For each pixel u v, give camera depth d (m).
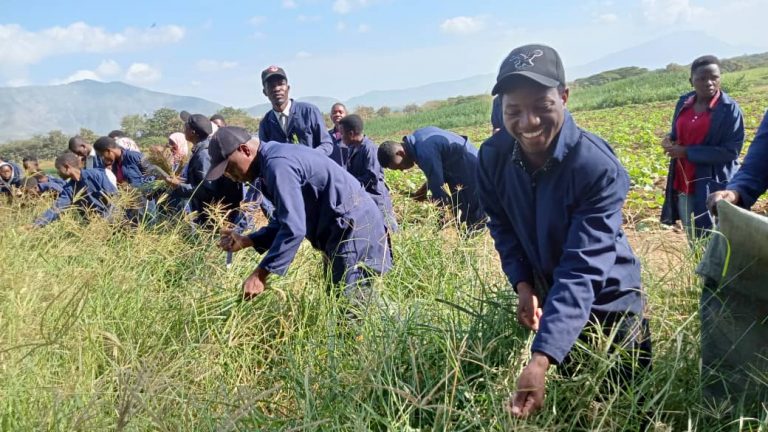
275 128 8.02
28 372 3.12
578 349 3.03
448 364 3.00
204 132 6.03
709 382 2.90
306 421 2.74
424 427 2.86
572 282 2.66
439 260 4.97
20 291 3.79
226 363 3.67
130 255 4.76
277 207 4.09
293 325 3.95
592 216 2.74
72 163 6.95
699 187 5.73
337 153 9.35
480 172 3.12
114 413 2.88
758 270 2.71
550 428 2.67
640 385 2.92
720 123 5.60
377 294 4.09
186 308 4.12
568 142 2.69
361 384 2.88
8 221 5.65
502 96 2.69
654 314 3.47
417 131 6.77
